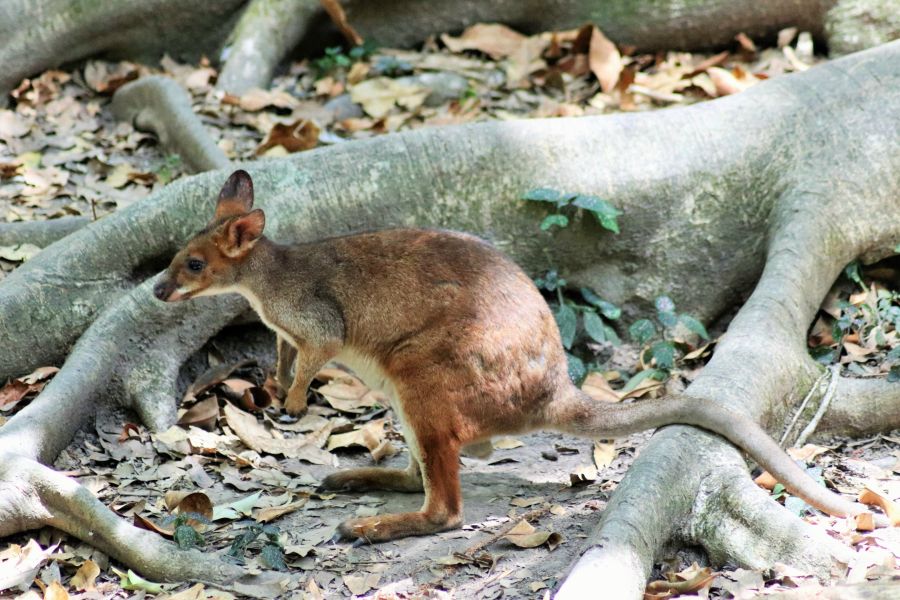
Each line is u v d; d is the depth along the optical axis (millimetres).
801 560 7781
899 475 9297
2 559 8406
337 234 11555
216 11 16547
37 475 8641
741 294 11945
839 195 11508
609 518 7895
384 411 10969
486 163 11773
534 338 8508
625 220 11836
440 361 8461
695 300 11945
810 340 11359
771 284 10734
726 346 10016
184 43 16625
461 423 8477
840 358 11016
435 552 8320
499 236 11844
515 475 9758
